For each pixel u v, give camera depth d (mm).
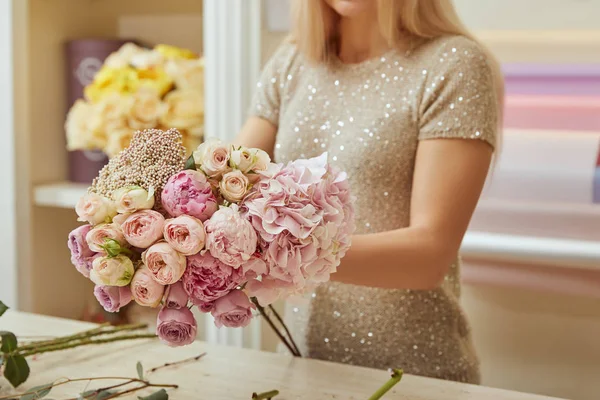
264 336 1953
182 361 1079
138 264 763
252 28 1875
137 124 1949
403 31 1361
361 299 1341
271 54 1907
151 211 746
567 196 1720
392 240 1156
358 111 1354
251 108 1538
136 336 1142
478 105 1249
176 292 762
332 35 1434
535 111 1783
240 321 775
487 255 1756
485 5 1775
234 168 778
